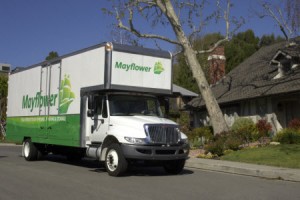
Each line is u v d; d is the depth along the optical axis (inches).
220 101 1146.7
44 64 660.7
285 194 388.5
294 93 894.4
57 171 547.2
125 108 530.3
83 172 536.4
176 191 395.9
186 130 1054.4
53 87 627.2
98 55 529.0
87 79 544.7
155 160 477.4
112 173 493.4
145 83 542.6
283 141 771.4
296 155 642.2
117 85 516.4
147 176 508.4
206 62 1520.7
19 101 744.3
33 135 680.4
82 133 545.3
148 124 480.7
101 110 528.7
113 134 495.2
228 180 485.7
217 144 751.7
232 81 1273.4
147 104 553.0
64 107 590.9
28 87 713.0
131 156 471.8
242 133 837.2
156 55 556.7
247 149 742.5
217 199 358.9
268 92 968.9
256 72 1195.3
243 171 557.6
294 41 1039.0
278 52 1013.8
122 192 386.0
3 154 883.4
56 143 606.9
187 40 932.6
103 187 413.7
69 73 586.9
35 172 535.2
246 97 1036.5
